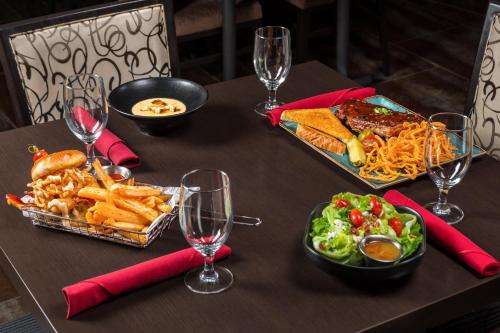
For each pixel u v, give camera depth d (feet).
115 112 5.29
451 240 3.70
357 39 13.07
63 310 3.40
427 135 3.98
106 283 3.39
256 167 4.59
